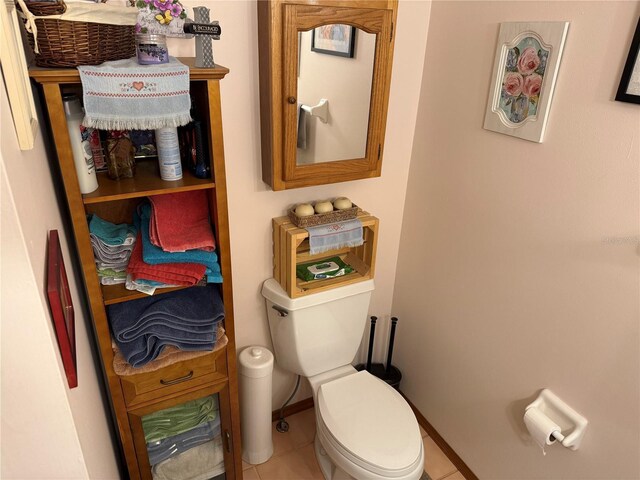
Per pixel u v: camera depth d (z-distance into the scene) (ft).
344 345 5.85
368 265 5.63
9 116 2.07
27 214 2.16
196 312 4.30
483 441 5.59
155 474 5.04
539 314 4.56
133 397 4.37
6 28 2.13
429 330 6.22
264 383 5.52
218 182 3.88
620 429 3.96
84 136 3.41
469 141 5.03
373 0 4.34
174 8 3.29
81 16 2.88
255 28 4.36
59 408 2.31
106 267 3.99
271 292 5.39
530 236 4.51
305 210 5.08
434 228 5.79
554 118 4.09
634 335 3.74
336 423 4.92
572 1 3.76
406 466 4.54
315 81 4.36
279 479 5.87
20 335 2.07
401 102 5.60
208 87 3.52
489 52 4.60
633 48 3.36
